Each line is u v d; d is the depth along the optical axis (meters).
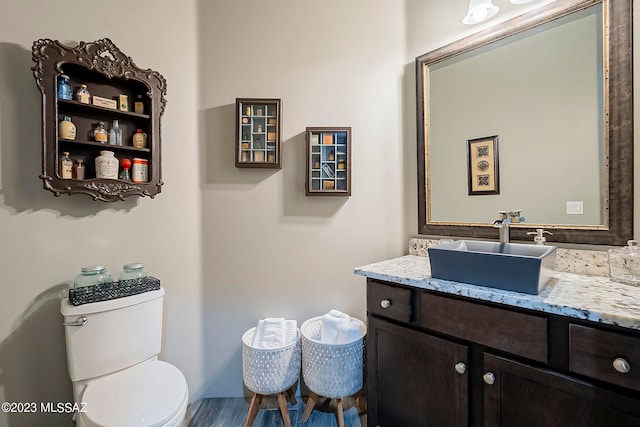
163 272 1.59
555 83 1.24
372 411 1.31
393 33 1.70
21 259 1.21
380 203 1.72
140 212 1.52
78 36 1.33
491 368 0.97
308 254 1.73
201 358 1.71
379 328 1.28
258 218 1.72
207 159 1.71
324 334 1.48
